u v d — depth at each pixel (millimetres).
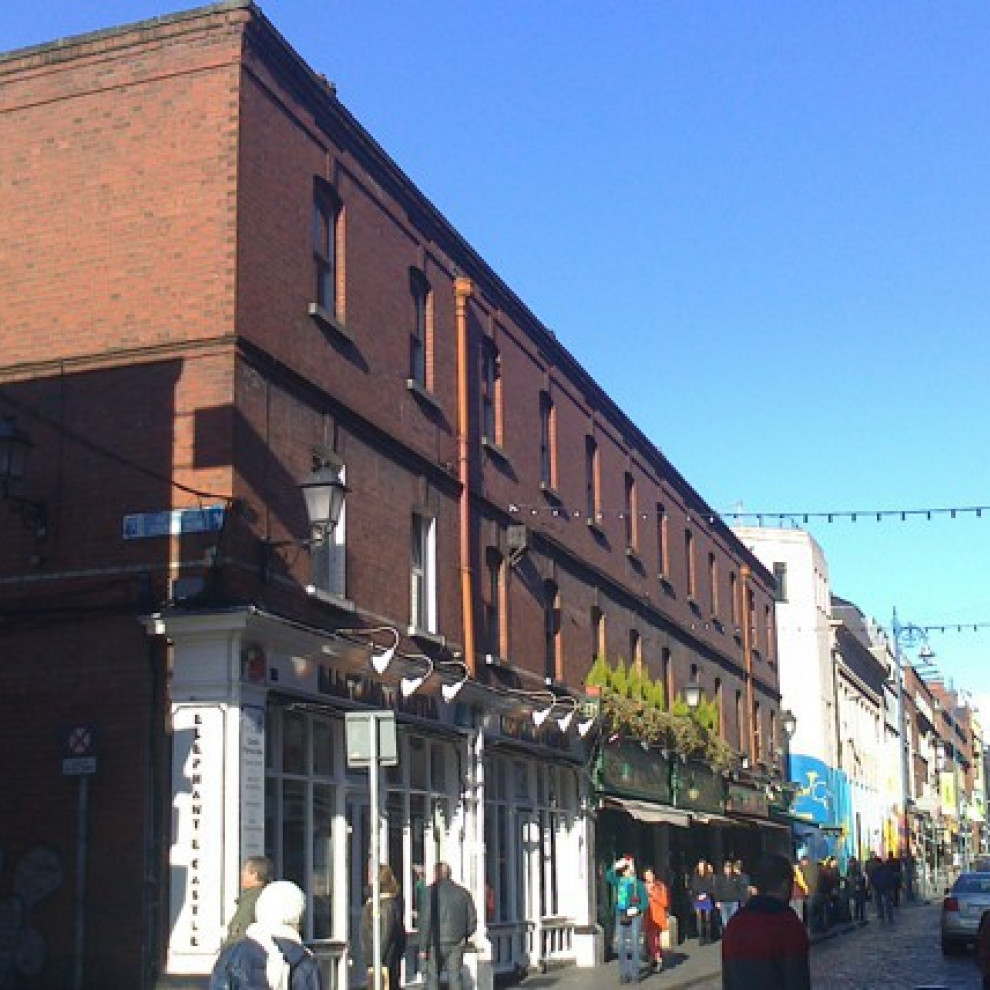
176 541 15055
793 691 56844
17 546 15617
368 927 15195
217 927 13969
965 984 19812
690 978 21734
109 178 16406
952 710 99562
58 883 14570
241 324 15727
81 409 15789
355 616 17625
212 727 14398
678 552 34875
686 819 29547
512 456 24125
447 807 20031
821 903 31891
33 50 16984
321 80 18125
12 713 15117
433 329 21281
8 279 16469
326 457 17422
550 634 25375
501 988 20219
